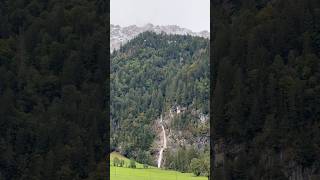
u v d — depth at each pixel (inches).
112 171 2532.0
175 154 2960.1
